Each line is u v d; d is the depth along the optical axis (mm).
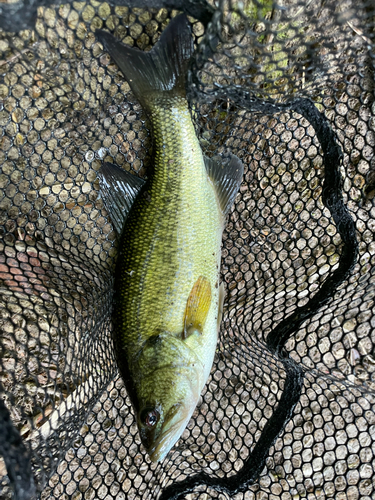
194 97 351
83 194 417
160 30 371
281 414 392
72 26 363
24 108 393
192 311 348
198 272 352
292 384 391
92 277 399
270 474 403
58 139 405
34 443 358
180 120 353
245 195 409
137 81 354
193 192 354
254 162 403
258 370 407
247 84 350
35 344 399
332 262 403
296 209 411
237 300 413
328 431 401
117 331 357
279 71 349
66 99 392
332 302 391
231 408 410
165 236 354
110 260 408
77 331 390
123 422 409
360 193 401
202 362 351
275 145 400
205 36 316
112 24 369
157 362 341
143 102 358
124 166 406
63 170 411
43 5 307
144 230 358
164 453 335
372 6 322
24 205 411
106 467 406
